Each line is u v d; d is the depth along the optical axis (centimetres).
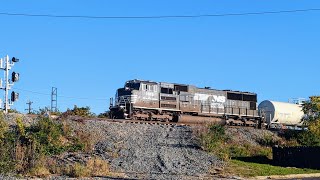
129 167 2848
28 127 3180
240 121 5281
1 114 2989
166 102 4706
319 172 3281
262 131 4691
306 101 5147
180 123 4697
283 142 4406
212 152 3538
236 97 5369
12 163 2584
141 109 4522
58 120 3578
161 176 2634
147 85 4622
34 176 2478
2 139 2830
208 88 5188
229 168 3102
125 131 3766
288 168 3400
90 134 3459
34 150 2692
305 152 3619
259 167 3288
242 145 4059
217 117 5088
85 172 2566
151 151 3300
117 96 4622
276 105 5575
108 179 2450
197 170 2930
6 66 3794
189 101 4903
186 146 3597
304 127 4981
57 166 2703
